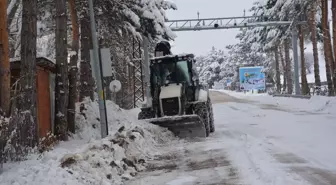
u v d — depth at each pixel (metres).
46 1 18.66
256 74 67.88
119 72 30.95
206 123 14.71
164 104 14.73
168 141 13.48
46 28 20.89
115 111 17.08
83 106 15.63
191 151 11.30
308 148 10.24
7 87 9.54
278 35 44.66
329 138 11.74
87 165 8.17
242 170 8.12
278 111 24.12
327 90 34.56
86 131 14.37
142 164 9.83
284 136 12.76
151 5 22.14
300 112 22.52
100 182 7.72
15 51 19.16
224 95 57.28
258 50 60.28
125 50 28.77
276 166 8.16
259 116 21.52
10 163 8.69
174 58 15.66
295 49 37.62
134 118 17.66
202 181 7.66
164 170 9.08
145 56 25.94
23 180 7.12
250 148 10.57
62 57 12.93
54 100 13.88
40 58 11.48
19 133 9.30
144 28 22.39
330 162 8.48
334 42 27.98
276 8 39.03
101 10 19.84
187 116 13.62
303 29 41.09
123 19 21.02
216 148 11.36
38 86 12.05
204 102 14.93
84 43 18.45
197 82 15.61
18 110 9.90
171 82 15.59
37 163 8.22
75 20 17.97
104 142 9.62
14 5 16.31
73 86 14.16
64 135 12.87
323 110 22.92
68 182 7.17
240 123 18.59
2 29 9.46
